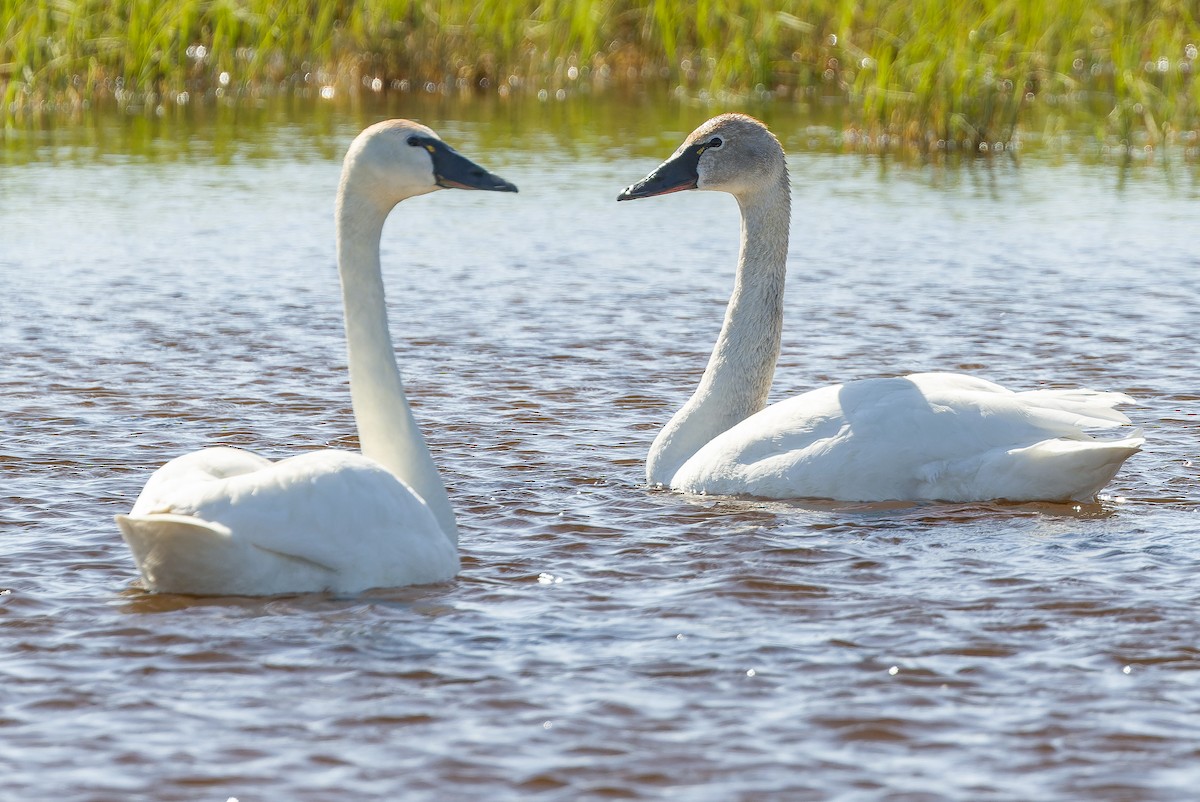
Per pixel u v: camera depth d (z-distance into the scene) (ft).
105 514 38.58
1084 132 120.67
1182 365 55.52
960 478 40.06
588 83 144.97
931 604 32.50
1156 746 26.00
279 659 29.37
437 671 28.91
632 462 44.96
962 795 24.34
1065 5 127.54
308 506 32.07
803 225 84.28
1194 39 122.52
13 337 58.70
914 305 65.87
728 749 25.84
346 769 25.08
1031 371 55.06
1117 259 75.10
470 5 139.85
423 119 119.34
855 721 26.89
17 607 31.94
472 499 40.70
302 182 94.94
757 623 31.45
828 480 40.47
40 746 25.82
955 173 101.71
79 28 127.65
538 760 25.41
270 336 59.88
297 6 136.26
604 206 90.33
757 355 45.24
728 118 45.57
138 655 29.50
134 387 52.01
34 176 95.66
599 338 60.34
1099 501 40.40
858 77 121.90
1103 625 31.24
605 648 30.12
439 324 62.44
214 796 24.21
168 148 106.93
